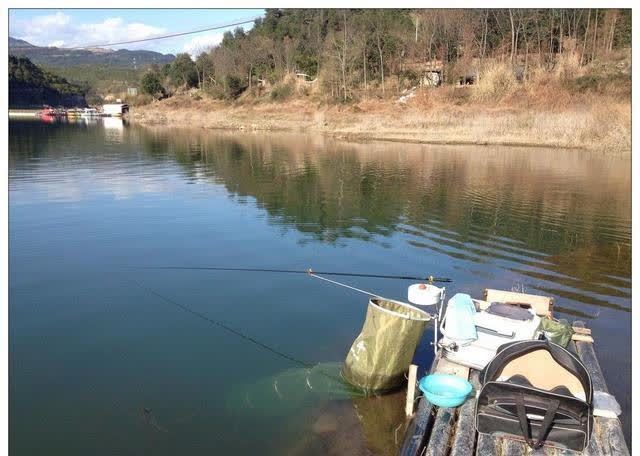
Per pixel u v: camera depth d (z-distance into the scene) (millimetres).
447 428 4457
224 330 6719
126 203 14750
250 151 29203
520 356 4422
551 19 47562
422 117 37656
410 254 9891
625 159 22844
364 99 49344
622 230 11461
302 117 50062
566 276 8641
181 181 18672
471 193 15750
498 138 30312
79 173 20547
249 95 65500
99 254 9969
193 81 82938
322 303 7621
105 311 7305
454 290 8047
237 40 80562
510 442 4164
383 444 4578
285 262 9477
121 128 51906
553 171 19781
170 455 4410
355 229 11789
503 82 40406
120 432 4684
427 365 5867
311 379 5523
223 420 4871
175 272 8945
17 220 12633
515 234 11234
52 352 6109
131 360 5934
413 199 15031
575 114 29984
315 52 63844
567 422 3998
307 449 4516
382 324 5176
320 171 20906
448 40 50938
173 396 5242
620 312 7188
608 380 5488
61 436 4617
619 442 4176
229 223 12406
